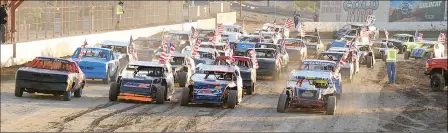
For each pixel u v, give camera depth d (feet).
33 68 126.82
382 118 127.95
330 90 129.29
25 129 97.96
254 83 154.61
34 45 190.08
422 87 180.86
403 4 395.14
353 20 404.77
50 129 99.09
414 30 392.27
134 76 129.70
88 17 247.70
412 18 394.52
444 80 171.83
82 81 132.57
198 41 170.91
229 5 420.36
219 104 132.16
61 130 98.78
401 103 149.79
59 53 206.08
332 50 200.34
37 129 98.53
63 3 261.44
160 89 126.93
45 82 123.44
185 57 163.73
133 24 295.69
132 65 132.46
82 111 115.85
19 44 181.37
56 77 123.65
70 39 213.46
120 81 129.08
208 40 238.68
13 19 184.96
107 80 156.25
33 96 128.47
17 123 101.96
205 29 258.16
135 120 110.32
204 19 367.04
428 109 143.23
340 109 135.23
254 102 139.33
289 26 291.17
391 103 149.07
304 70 151.33
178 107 125.80
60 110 115.44
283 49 201.57
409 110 140.36
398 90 172.65
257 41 249.14
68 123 104.42
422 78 202.49
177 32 224.12
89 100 128.77
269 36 274.77
